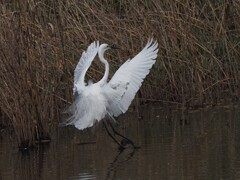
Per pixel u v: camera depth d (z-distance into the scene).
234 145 12.60
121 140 13.72
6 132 15.65
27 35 14.40
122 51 17.03
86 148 13.50
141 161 12.02
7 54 14.22
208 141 13.05
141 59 12.29
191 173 10.95
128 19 17.28
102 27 17.17
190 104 17.05
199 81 17.20
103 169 11.68
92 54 13.17
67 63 16.44
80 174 11.45
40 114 14.29
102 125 15.67
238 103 16.80
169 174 11.00
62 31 16.23
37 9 16.05
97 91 12.58
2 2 15.47
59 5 16.50
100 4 17.28
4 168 12.25
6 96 14.09
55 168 12.00
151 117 16.00
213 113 15.83
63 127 15.76
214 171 10.98
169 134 13.96
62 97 16.50
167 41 17.31
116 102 12.48
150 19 17.27
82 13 16.67
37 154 13.27
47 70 15.30
